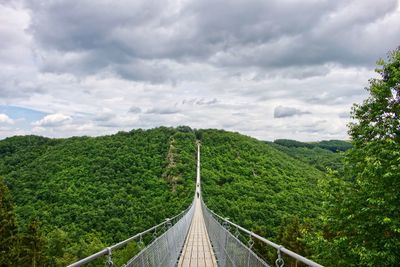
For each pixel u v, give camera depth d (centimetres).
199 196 5225
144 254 511
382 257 958
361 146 1221
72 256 3034
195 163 7638
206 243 1541
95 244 3225
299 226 2361
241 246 612
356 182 1156
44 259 2539
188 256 1216
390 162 1012
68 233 3609
